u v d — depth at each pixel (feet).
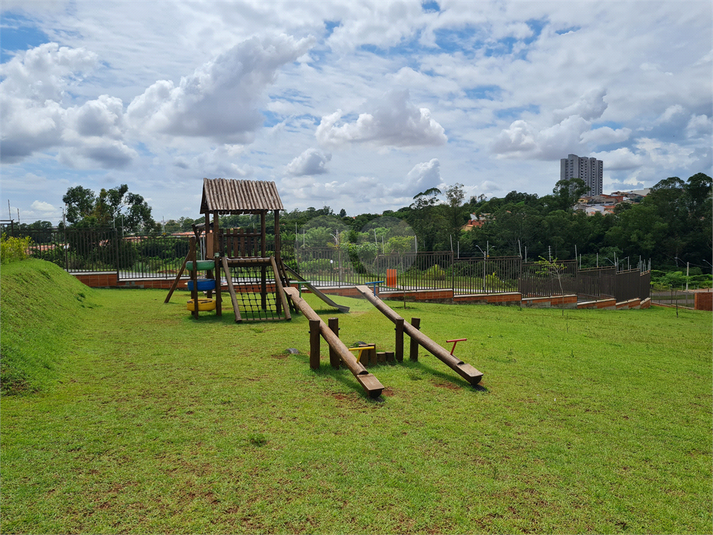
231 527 10.59
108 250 69.67
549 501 12.30
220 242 45.01
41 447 14.03
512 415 18.53
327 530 10.61
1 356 19.92
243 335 32.91
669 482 13.65
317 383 21.63
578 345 34.83
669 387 23.82
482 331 39.01
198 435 15.34
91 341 28.68
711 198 262.06
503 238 258.37
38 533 10.13
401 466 13.76
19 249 45.60
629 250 261.03
